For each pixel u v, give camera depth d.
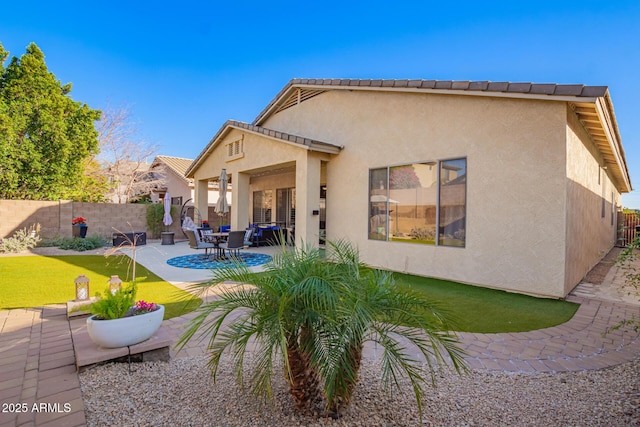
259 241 14.17
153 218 16.70
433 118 7.68
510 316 5.15
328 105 10.38
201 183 16.38
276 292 2.30
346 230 9.65
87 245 12.32
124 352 3.36
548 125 6.06
